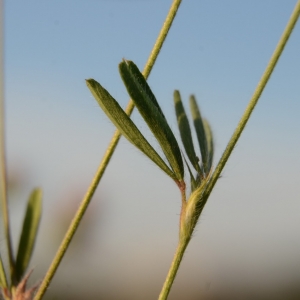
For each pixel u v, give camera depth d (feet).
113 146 0.46
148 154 0.45
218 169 0.44
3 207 0.48
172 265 0.44
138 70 0.45
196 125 0.47
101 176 0.46
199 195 0.44
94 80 0.44
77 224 0.46
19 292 0.46
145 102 0.44
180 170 0.45
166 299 0.43
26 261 0.49
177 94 0.47
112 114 0.45
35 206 0.50
